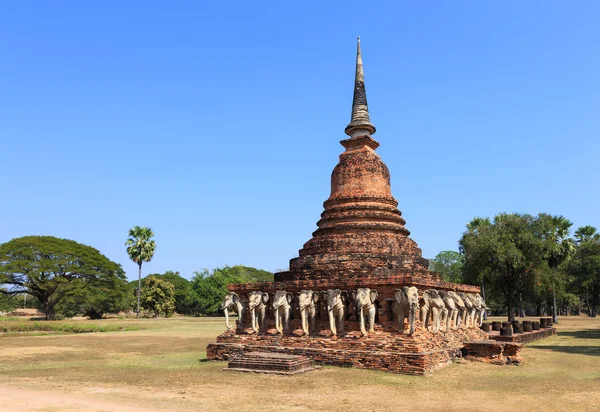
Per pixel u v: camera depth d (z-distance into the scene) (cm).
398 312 2012
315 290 2230
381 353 1947
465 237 5328
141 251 8356
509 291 5166
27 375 1914
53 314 7294
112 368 2095
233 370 1941
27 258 7094
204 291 9012
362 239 2405
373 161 2653
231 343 2367
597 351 2731
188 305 9731
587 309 10638
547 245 5012
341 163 2698
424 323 2084
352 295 2139
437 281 2247
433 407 1332
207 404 1360
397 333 2019
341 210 2580
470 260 5125
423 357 1853
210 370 1989
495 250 4888
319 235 2612
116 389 1596
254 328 2350
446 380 1748
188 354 2650
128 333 4491
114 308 8050
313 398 1439
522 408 1324
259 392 1527
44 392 1550
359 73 2862
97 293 7506
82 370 2042
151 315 9406
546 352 2675
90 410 1284
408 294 1958
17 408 1310
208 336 4044
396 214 2638
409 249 2466
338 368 1975
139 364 2230
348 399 1427
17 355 2642
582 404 1373
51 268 6962
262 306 2358
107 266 7619
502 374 1883
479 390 1573
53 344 3325
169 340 3634
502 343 2186
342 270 2259
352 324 2125
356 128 2739
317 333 2184
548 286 5138
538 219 5209
